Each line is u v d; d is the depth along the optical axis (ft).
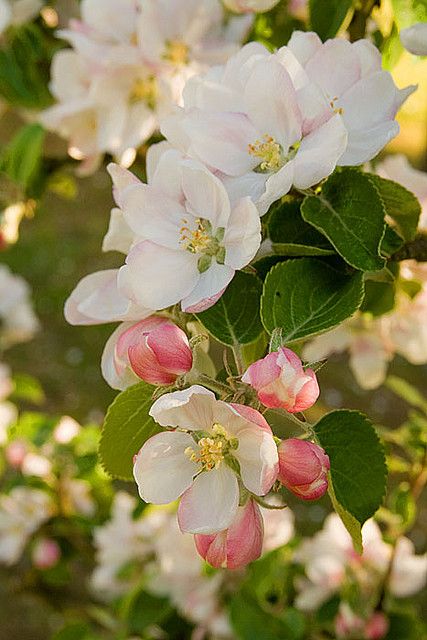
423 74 2.65
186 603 3.43
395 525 2.97
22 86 3.28
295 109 2.00
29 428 3.85
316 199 2.05
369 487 1.99
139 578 3.75
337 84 2.10
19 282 4.58
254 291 2.05
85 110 2.69
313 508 6.45
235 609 3.20
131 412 1.99
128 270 1.98
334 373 7.86
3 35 3.22
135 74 2.60
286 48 2.03
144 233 2.00
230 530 1.88
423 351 2.68
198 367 2.03
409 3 2.17
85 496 3.88
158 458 1.90
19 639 5.97
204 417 1.88
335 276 2.04
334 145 1.96
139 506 3.21
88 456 3.52
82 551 3.95
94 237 9.61
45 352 8.35
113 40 2.62
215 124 2.01
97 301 2.07
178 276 1.99
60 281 9.06
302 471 1.86
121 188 2.04
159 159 2.06
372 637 3.08
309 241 2.07
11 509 3.91
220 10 2.57
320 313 2.01
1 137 5.46
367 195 2.03
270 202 1.97
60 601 4.16
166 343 1.90
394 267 2.29
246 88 2.01
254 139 2.02
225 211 1.97
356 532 1.99
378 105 2.09
